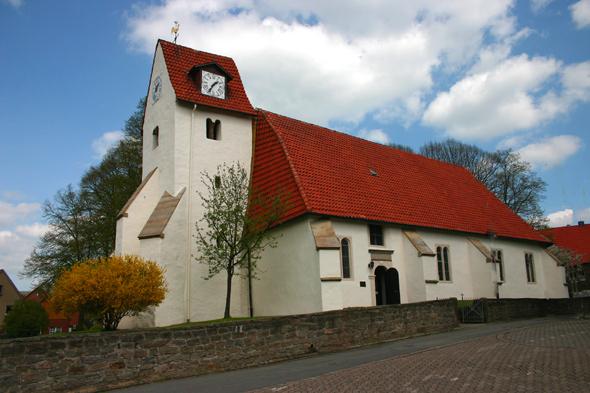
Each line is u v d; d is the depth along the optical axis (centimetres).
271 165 2917
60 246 4025
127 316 2441
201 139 2894
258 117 3216
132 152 4253
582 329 2086
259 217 2600
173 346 1384
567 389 952
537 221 5816
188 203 2730
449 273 3250
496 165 5912
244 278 2823
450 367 1246
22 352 1134
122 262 2184
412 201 3309
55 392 1165
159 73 3086
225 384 1228
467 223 3538
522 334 1953
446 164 4488
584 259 6359
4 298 6869
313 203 2555
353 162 3309
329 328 1800
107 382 1248
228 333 1508
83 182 4262
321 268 2375
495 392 961
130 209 2759
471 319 2738
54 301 2181
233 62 3284
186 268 2616
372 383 1103
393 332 2048
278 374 1336
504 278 3688
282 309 2600
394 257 2897
